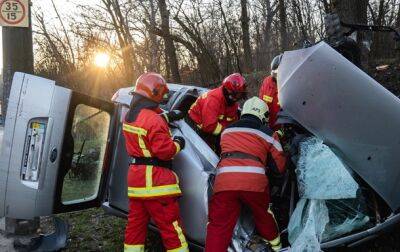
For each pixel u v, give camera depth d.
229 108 4.40
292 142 3.72
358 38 8.00
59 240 4.28
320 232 3.42
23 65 5.32
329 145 3.49
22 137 3.63
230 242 3.58
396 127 3.48
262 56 15.11
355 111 3.46
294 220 3.53
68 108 3.75
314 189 3.41
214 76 11.45
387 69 8.00
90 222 5.50
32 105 3.63
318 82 3.49
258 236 3.71
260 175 3.50
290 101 3.56
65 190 3.97
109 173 4.12
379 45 10.62
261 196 3.50
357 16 8.32
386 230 3.53
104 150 4.14
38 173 3.64
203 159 3.72
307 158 3.51
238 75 4.34
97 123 4.15
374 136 3.46
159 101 3.71
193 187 3.64
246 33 13.36
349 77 3.46
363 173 3.46
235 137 3.61
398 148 3.48
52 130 3.66
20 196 3.66
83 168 4.12
